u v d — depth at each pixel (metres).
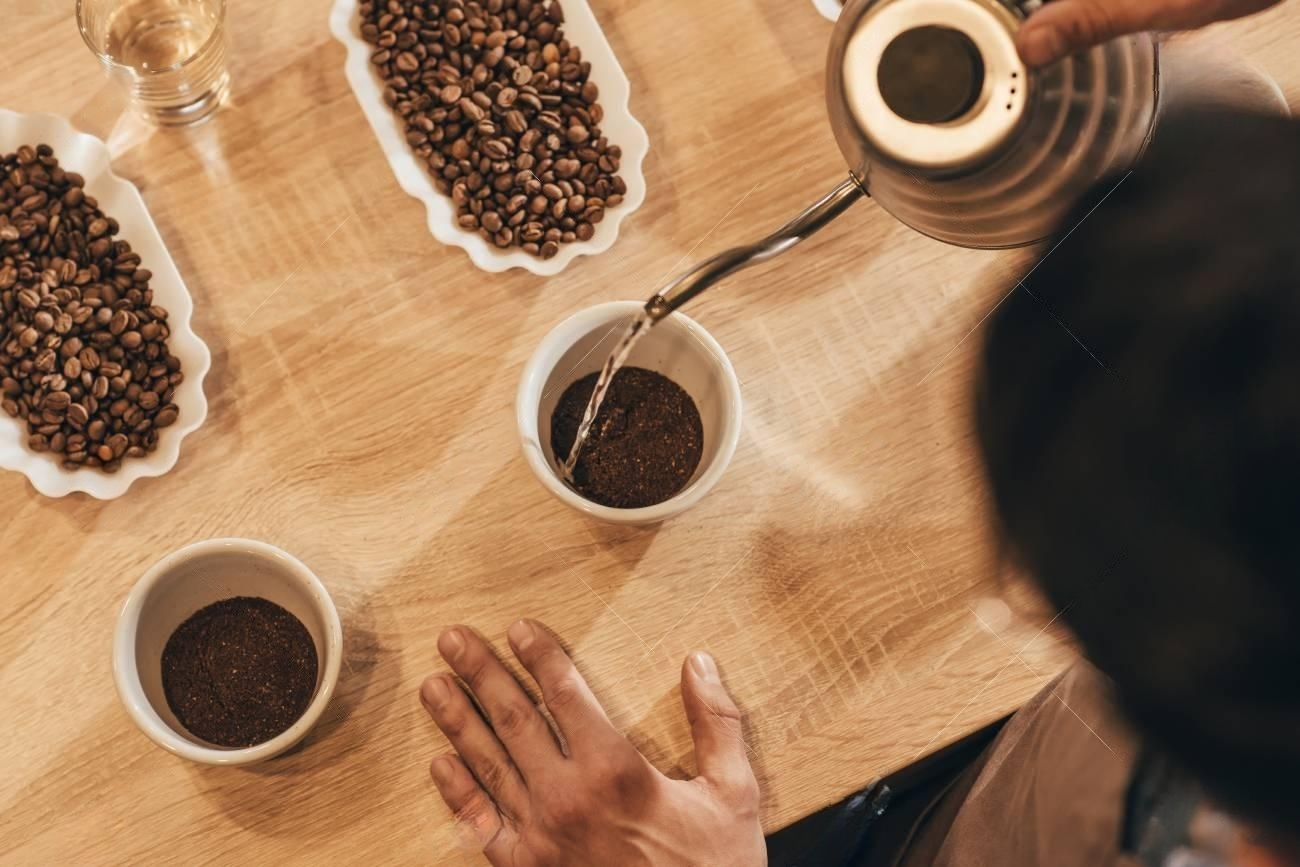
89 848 0.81
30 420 0.83
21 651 0.83
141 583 0.75
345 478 0.88
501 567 0.87
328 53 0.94
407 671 0.85
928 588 0.87
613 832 0.79
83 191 0.87
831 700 0.86
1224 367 0.37
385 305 0.90
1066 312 0.42
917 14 0.60
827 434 0.89
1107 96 0.58
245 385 0.88
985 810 0.83
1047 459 0.40
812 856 1.03
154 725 0.74
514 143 0.90
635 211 0.92
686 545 0.88
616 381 0.87
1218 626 0.36
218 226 0.91
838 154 0.94
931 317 0.91
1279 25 0.92
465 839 0.82
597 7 0.96
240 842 0.82
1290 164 0.40
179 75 0.87
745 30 0.96
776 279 0.91
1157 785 0.66
